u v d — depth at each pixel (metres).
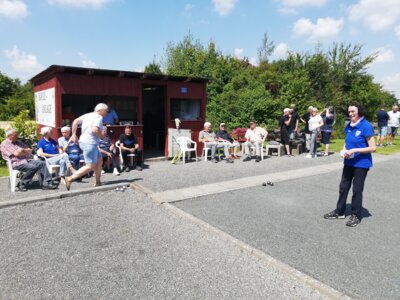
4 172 8.79
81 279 3.45
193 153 11.48
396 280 3.48
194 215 5.49
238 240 4.42
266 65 28.58
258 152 10.62
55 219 5.17
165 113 10.97
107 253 4.04
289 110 11.80
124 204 6.00
